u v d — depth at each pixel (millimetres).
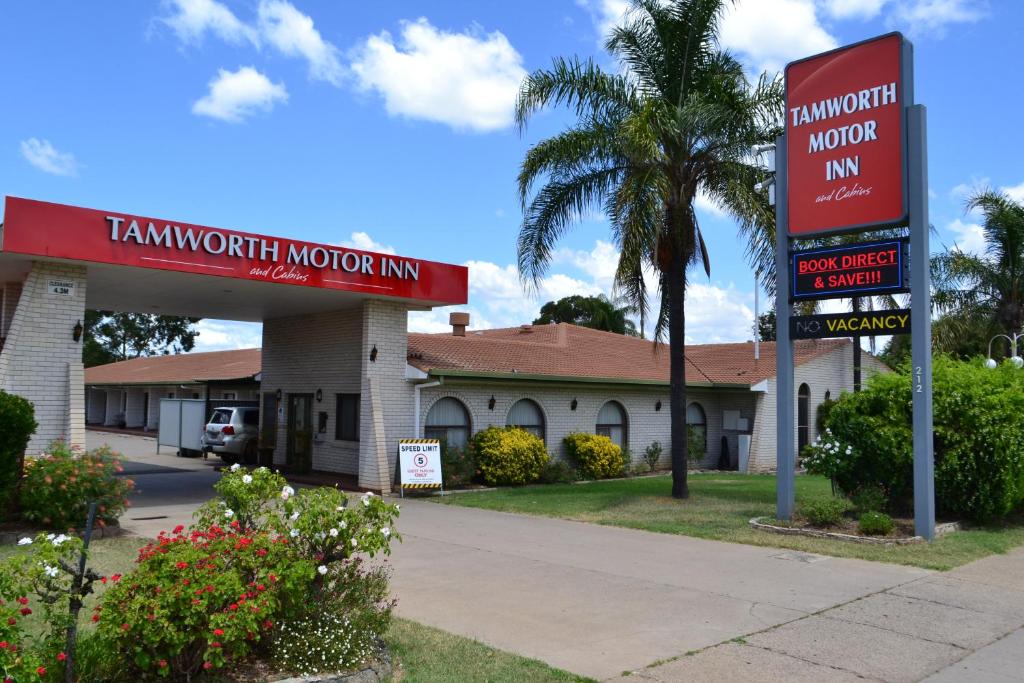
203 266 14484
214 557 5207
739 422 27188
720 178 16766
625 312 51000
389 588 8836
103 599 4992
